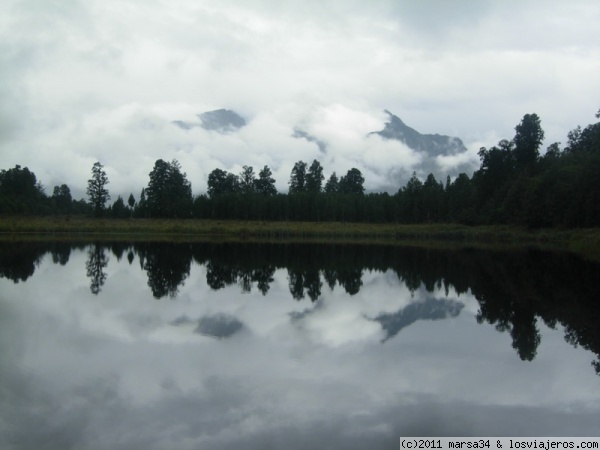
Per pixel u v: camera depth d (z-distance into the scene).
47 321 19.78
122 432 10.18
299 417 10.99
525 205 81.25
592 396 12.48
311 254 55.66
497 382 13.39
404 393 12.52
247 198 123.75
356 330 19.08
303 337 17.86
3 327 18.69
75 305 23.16
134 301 24.34
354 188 155.50
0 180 141.38
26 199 132.38
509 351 16.31
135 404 11.59
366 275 36.25
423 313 22.44
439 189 127.69
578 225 71.19
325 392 12.48
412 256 53.41
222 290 28.31
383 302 25.12
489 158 104.62
